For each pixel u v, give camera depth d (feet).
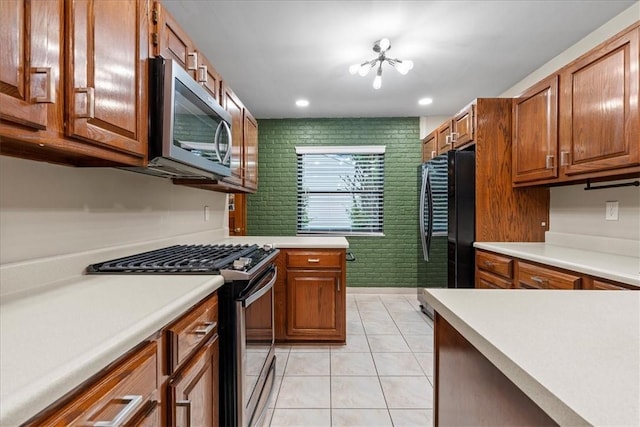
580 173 6.30
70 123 2.80
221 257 5.06
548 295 3.03
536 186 8.41
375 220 14.17
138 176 5.56
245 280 4.13
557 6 6.57
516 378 1.67
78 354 1.85
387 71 9.67
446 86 10.73
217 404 4.06
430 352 8.06
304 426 5.32
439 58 8.82
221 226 9.87
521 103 8.21
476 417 2.34
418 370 7.15
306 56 8.75
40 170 3.62
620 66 5.40
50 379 1.60
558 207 8.39
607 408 1.30
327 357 7.79
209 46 8.21
